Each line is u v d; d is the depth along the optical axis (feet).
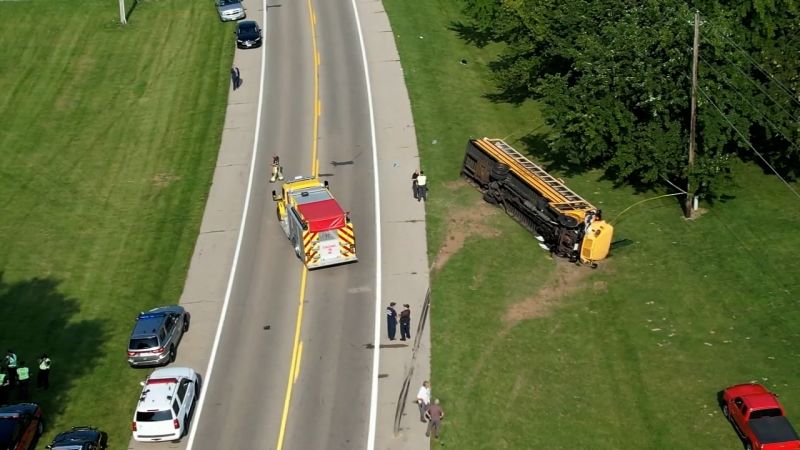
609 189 316.81
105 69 410.52
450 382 237.04
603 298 265.13
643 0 313.53
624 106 296.92
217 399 236.63
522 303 264.72
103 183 336.70
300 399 234.38
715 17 300.61
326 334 255.91
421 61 403.95
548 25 344.49
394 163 334.44
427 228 298.35
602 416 225.56
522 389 234.17
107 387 244.83
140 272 288.71
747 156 331.98
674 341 247.70
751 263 274.36
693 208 301.43
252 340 256.11
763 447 207.00
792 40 308.19
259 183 329.31
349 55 411.13
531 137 350.23
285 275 281.54
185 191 328.29
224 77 399.24
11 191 332.80
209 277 283.38
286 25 440.86
